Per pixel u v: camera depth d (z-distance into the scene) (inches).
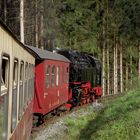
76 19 2273.6
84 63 1175.0
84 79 1157.7
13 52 253.3
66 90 900.0
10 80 238.5
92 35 2310.5
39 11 1550.2
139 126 473.1
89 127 693.9
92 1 2369.6
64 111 917.2
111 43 2397.9
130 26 2458.2
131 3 2452.0
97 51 2293.3
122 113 589.0
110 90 2362.2
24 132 384.5
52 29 1701.5
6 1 1518.2
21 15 1043.9
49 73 658.8
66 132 689.0
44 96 623.8
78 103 1085.1
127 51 2484.0
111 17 2402.8
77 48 2190.0
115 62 2325.3
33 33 1596.9
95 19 2359.7
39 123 669.3
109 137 488.4
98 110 917.8
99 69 1432.1
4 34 212.1
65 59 872.3
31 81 475.5
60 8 2146.9
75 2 2306.8
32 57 478.6
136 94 741.9
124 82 2481.5
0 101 199.6
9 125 241.1
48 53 692.7
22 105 331.0
